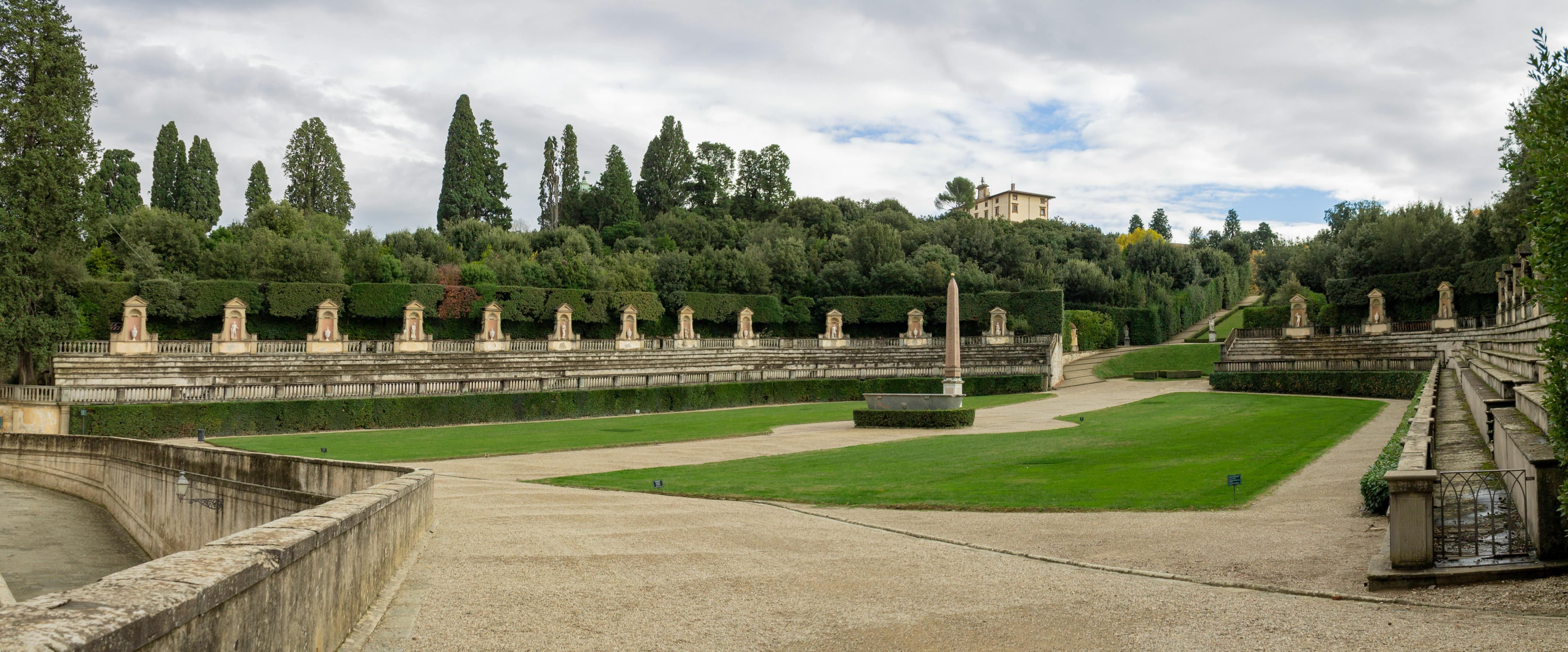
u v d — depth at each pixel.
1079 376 75.12
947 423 41.47
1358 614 8.95
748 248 99.62
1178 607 9.55
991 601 10.02
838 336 84.62
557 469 27.97
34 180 48.06
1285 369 59.75
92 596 4.43
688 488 22.56
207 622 5.00
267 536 6.79
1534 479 10.39
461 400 52.44
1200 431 32.88
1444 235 67.88
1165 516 16.28
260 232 74.06
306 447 35.25
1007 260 101.44
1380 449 24.80
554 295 78.38
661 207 132.38
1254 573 11.34
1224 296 114.56
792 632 8.75
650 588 10.84
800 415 53.88
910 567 12.27
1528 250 29.42
